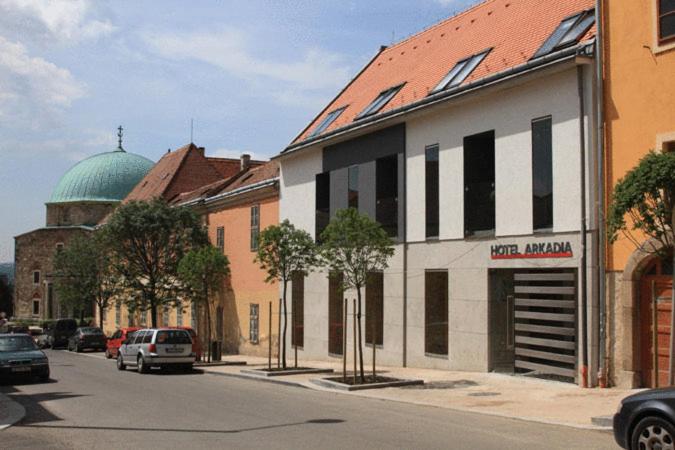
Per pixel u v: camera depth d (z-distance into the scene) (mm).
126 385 19562
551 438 9773
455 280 18906
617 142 14594
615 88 14695
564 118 15758
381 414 12391
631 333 14039
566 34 16953
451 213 19203
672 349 10258
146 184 54750
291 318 28656
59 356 39000
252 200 32688
